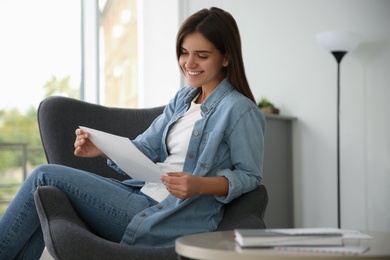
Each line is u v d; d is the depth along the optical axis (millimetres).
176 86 4473
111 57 4527
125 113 2506
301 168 3916
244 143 2004
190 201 1942
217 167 2033
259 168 2037
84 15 4457
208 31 2045
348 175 3688
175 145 2119
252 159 2010
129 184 2127
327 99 3791
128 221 1940
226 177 1934
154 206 1943
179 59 2123
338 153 3598
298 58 3947
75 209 1951
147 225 1873
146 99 4609
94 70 4445
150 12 4590
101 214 1941
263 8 4141
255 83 4195
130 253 1744
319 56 3836
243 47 4262
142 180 1982
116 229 1963
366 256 1153
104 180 2045
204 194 1975
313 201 3854
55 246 1744
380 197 3543
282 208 3898
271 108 3916
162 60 4531
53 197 1848
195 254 1253
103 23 4512
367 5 3617
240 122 2016
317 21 3852
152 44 4578
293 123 3961
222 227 1917
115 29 4582
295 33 3965
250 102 2070
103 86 4484
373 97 3582
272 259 1155
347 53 3664
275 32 4074
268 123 3826
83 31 4457
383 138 3533
